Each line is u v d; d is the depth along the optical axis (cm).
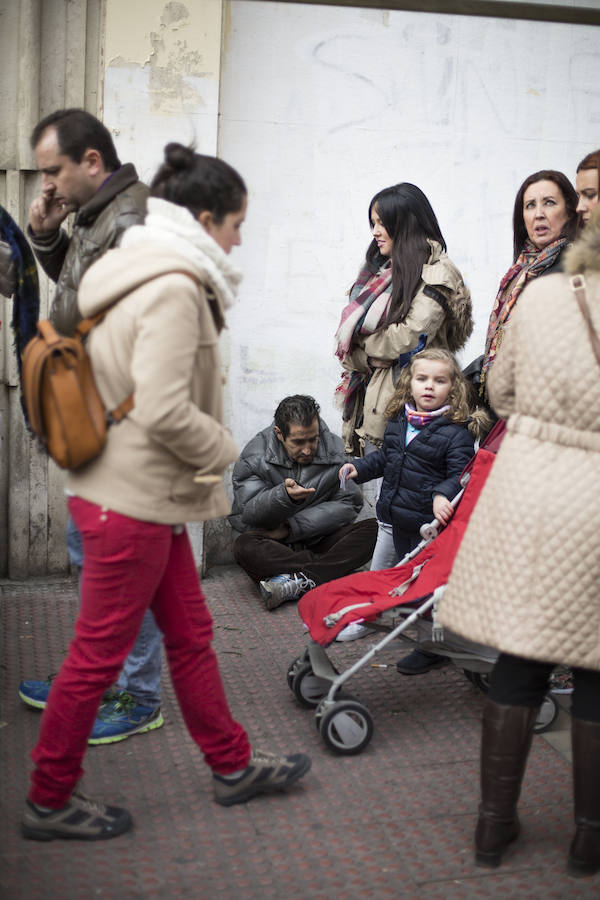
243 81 491
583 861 266
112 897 255
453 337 434
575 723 263
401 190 418
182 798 304
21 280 356
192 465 260
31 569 500
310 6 491
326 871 269
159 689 346
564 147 532
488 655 337
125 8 450
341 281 520
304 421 478
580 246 257
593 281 255
